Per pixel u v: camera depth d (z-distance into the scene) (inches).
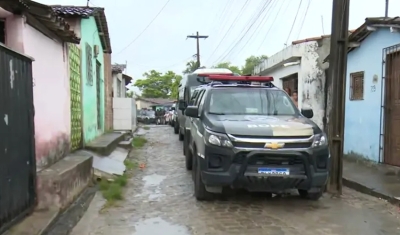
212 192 250.2
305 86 502.9
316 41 496.7
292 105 284.4
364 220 215.0
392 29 339.0
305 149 224.1
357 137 413.1
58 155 286.0
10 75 173.6
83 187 268.7
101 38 545.3
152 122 1416.1
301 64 506.6
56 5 429.7
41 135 247.1
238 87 294.0
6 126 167.3
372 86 382.6
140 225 205.3
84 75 404.2
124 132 610.5
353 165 380.2
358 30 375.6
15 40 217.8
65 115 313.4
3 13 213.5
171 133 844.0
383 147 364.2
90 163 293.9
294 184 226.2
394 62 350.3
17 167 179.5
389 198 253.3
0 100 161.9
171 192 281.7
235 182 224.8
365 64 396.2
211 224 206.7
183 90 611.2
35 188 205.0
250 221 212.1
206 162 230.8
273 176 221.9
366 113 394.3
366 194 277.4
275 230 197.0
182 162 425.7
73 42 313.7
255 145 222.2
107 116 635.5
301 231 195.8
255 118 252.2
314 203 251.6
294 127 231.6
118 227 201.9
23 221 185.9
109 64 653.9
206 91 292.8
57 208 208.7
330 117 284.0
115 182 302.5
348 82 433.7
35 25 238.8
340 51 282.4
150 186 302.5
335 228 200.8
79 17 386.9
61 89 302.2
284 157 222.7
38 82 245.4
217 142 227.5
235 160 223.3
